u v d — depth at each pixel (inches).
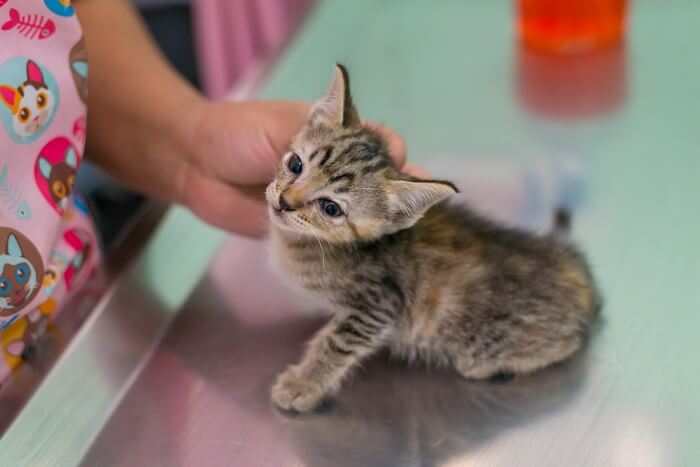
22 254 22.7
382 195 24.9
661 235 27.2
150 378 24.3
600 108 31.8
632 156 29.9
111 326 25.0
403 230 25.5
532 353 24.5
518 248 25.4
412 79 33.5
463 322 24.8
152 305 25.8
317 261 25.5
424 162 30.1
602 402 23.4
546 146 30.4
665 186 28.7
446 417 23.4
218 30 44.1
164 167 27.8
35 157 22.9
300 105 27.0
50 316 24.6
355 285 25.2
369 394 24.1
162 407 23.6
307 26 35.9
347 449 22.8
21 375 23.9
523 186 29.2
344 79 26.2
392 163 25.9
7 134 22.2
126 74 27.6
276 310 26.0
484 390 24.1
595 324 25.0
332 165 25.5
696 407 23.1
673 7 35.9
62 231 24.6
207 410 23.6
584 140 30.6
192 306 26.0
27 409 23.2
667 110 31.4
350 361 24.7
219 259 27.3
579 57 34.0
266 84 32.7
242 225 27.5
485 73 33.6
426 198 24.2
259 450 22.8
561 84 33.0
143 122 27.5
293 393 23.9
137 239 27.3
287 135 26.4
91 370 24.1
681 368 23.9
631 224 27.6
